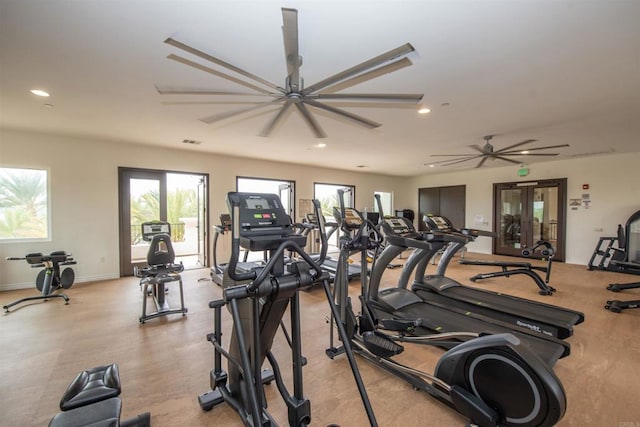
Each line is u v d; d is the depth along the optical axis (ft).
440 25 6.36
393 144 17.83
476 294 12.79
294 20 4.75
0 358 8.49
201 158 20.79
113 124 13.66
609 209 20.94
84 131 14.96
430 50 7.36
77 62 7.94
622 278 18.03
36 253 14.48
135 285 16.17
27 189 15.66
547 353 7.44
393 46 7.18
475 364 5.63
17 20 6.15
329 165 26.35
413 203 34.22
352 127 14.14
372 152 20.33
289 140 16.90
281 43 7.10
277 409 6.51
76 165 16.55
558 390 4.72
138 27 6.44
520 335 8.47
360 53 7.49
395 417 6.22
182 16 6.06
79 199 16.66
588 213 21.84
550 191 23.79
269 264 4.79
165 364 8.24
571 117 12.50
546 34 6.68
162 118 12.73
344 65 8.11
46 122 13.41
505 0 5.57
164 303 12.84
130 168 18.10
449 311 10.63
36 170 15.78
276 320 5.70
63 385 7.28
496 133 15.11
